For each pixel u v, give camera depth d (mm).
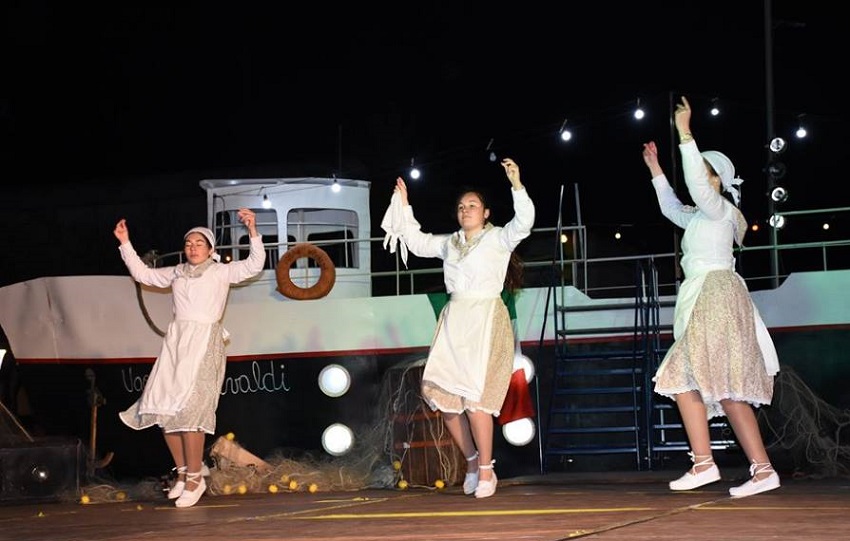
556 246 11273
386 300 11812
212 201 12992
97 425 12320
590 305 11477
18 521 7184
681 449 10328
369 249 13148
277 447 11914
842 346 10750
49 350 12438
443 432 9297
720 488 7266
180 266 8188
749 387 6637
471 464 7707
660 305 11375
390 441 9711
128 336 12258
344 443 11711
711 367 6680
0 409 10016
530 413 9336
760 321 6996
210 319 8008
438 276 18172
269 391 11969
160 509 7688
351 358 11828
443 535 5219
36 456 8992
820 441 9859
